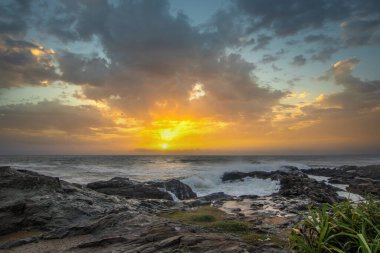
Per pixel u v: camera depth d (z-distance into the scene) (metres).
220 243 7.93
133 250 7.89
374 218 4.79
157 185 26.58
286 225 12.43
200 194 29.30
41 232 11.95
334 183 37.47
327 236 4.55
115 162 86.69
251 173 40.06
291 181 31.80
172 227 9.64
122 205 16.59
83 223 10.93
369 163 94.38
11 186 14.92
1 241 10.89
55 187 15.95
